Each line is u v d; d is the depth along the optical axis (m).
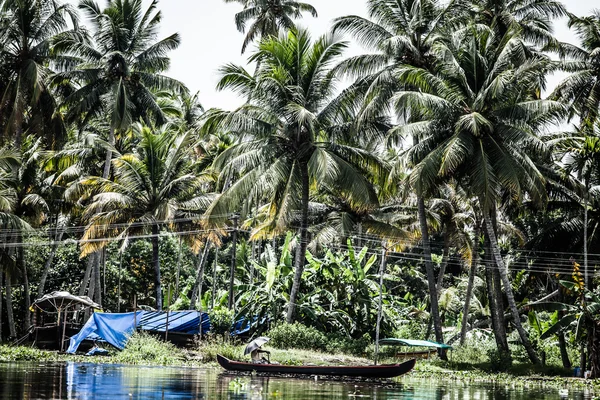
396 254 75.25
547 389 30.75
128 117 51.09
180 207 49.53
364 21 43.94
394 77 42.91
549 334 39.88
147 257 69.19
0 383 23.70
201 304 59.41
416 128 40.31
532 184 38.62
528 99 44.00
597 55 45.81
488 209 38.41
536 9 48.38
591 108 45.19
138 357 39.34
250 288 47.78
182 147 51.41
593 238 45.06
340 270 47.56
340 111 43.78
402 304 57.59
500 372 39.81
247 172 45.12
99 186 50.81
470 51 41.31
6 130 49.56
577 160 41.25
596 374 37.28
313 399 22.38
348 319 46.81
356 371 31.67
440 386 30.27
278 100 42.84
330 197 51.91
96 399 20.36
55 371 29.66
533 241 46.62
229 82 43.25
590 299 39.47
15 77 51.06
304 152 42.84
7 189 46.69
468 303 50.72
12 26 49.84
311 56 43.03
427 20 43.97
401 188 44.41
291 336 41.75
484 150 39.78
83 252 49.03
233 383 26.06
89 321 44.06
